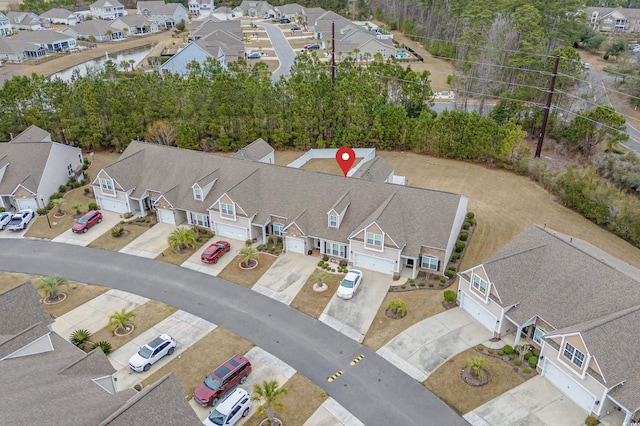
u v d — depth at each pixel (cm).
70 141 7769
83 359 3014
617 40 12769
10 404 2508
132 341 3794
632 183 6072
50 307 4194
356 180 4978
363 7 19325
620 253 4934
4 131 7412
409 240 4497
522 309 3628
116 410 2548
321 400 3262
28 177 5816
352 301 4222
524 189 6288
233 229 5141
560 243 3909
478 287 3825
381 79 8450
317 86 7475
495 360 3556
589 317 3353
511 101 7825
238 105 7425
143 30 18225
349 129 7444
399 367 3525
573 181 5762
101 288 4456
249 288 4416
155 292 4388
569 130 7344
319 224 4812
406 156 7388
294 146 7725
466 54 11088
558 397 3247
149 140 7438
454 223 4562
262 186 5231
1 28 16575
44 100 7562
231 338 3828
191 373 3484
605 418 3061
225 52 12769
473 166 7000
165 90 7594
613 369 2962
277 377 3456
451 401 3241
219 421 2972
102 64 13475
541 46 9000
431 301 4206
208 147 7550
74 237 5291
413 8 16450
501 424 3062
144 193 5606
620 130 6944
